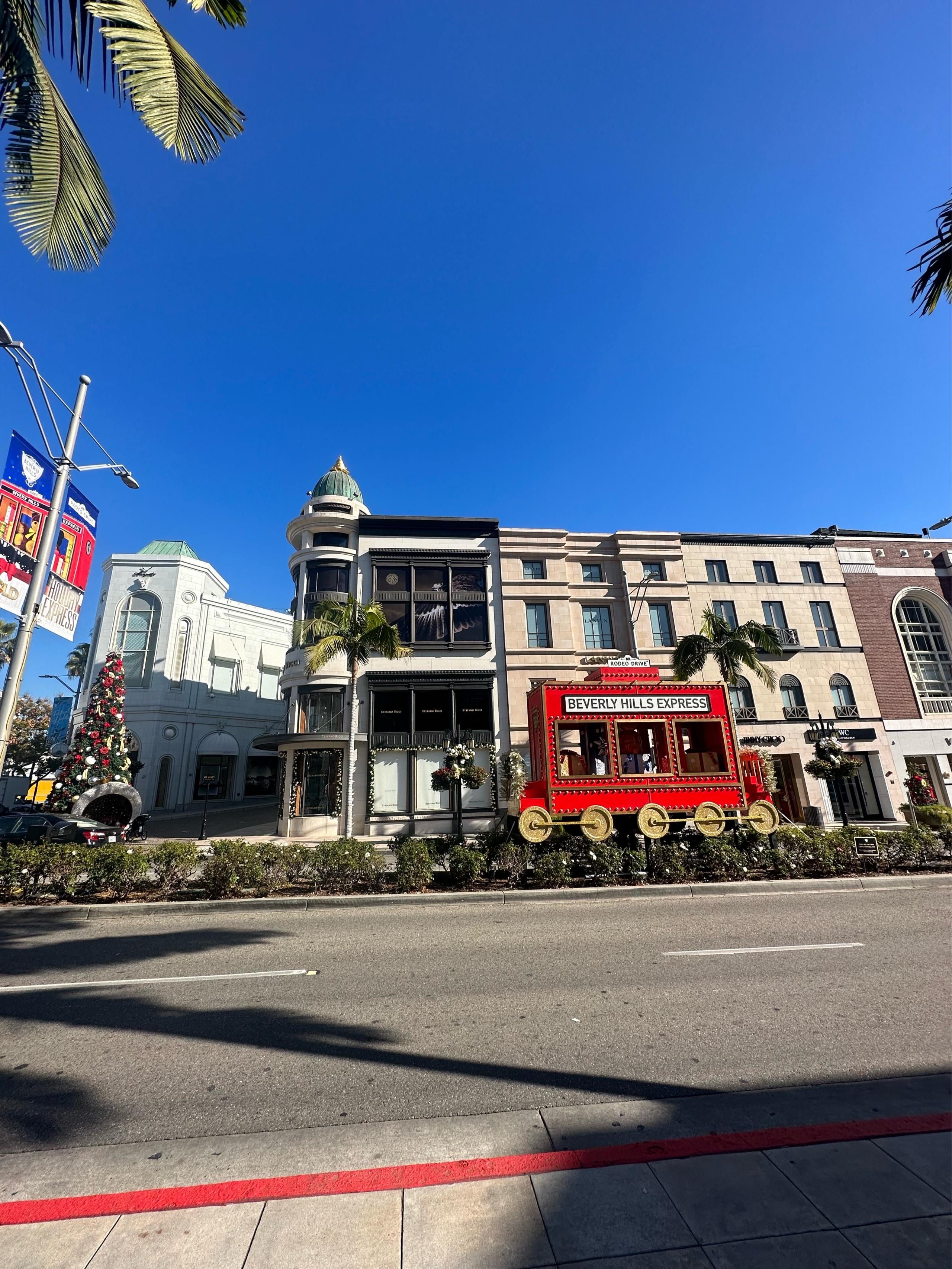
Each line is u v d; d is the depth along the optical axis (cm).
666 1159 311
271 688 3688
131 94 580
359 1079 424
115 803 2230
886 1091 389
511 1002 569
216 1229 268
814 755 2522
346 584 2439
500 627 2481
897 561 2928
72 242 721
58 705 3391
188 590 3278
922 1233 252
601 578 2666
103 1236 266
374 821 2156
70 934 839
